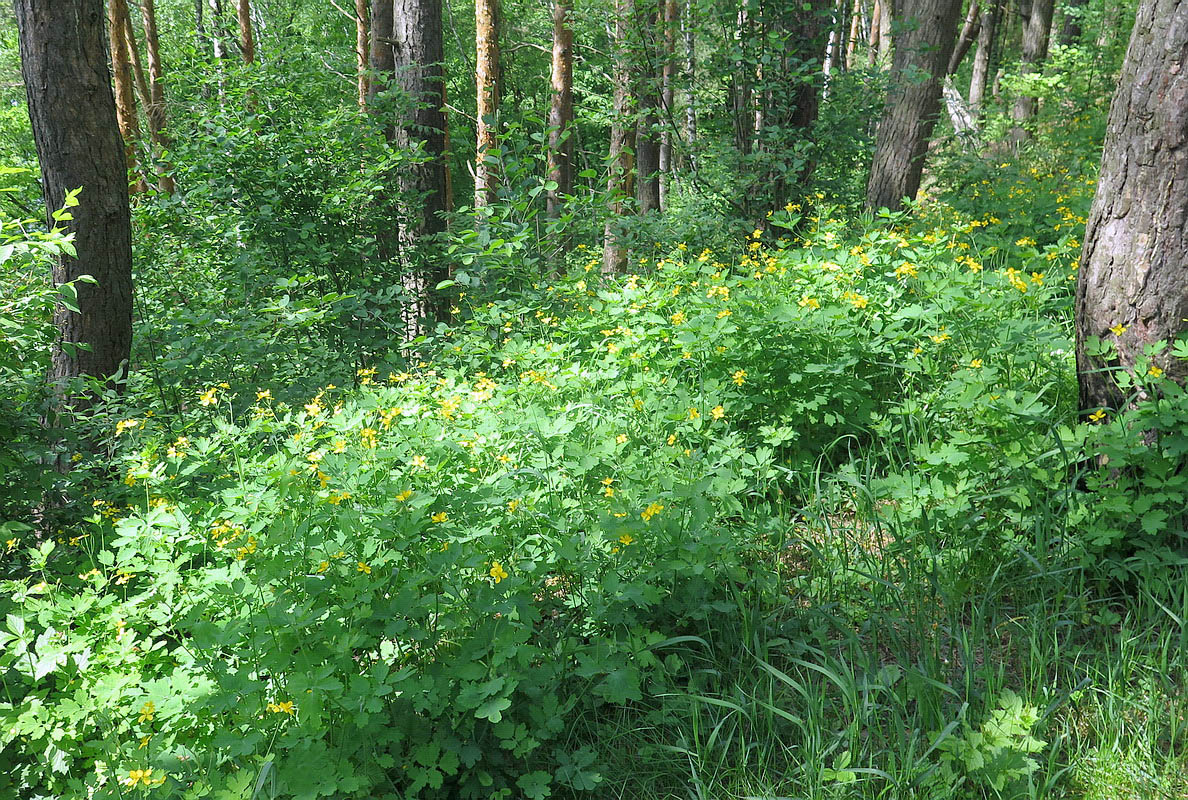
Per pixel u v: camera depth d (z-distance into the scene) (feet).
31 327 12.69
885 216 19.49
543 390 14.52
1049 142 40.04
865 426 13.44
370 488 10.63
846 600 10.39
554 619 9.86
